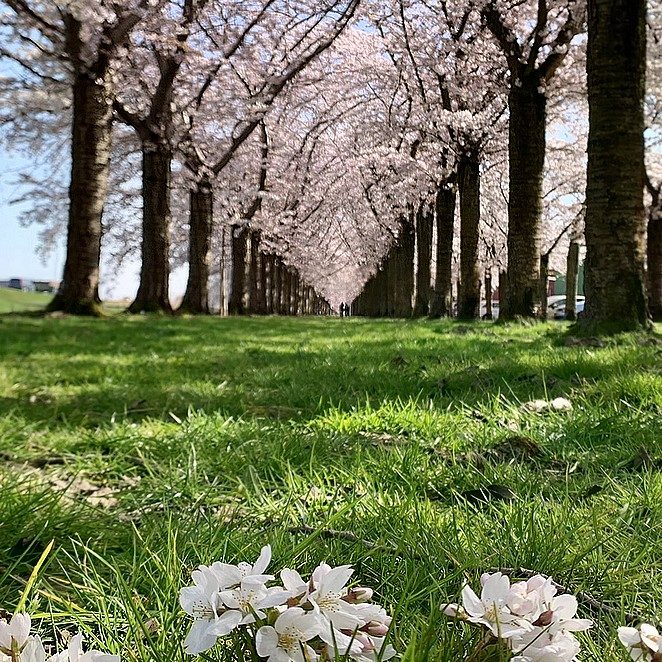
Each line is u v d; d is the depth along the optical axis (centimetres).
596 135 1009
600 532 234
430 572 202
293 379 639
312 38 3023
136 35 2353
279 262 5400
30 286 6656
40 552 233
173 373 720
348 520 249
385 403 484
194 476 315
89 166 1956
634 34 993
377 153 3222
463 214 2309
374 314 5500
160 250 2448
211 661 139
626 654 146
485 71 2408
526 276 1700
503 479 308
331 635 99
